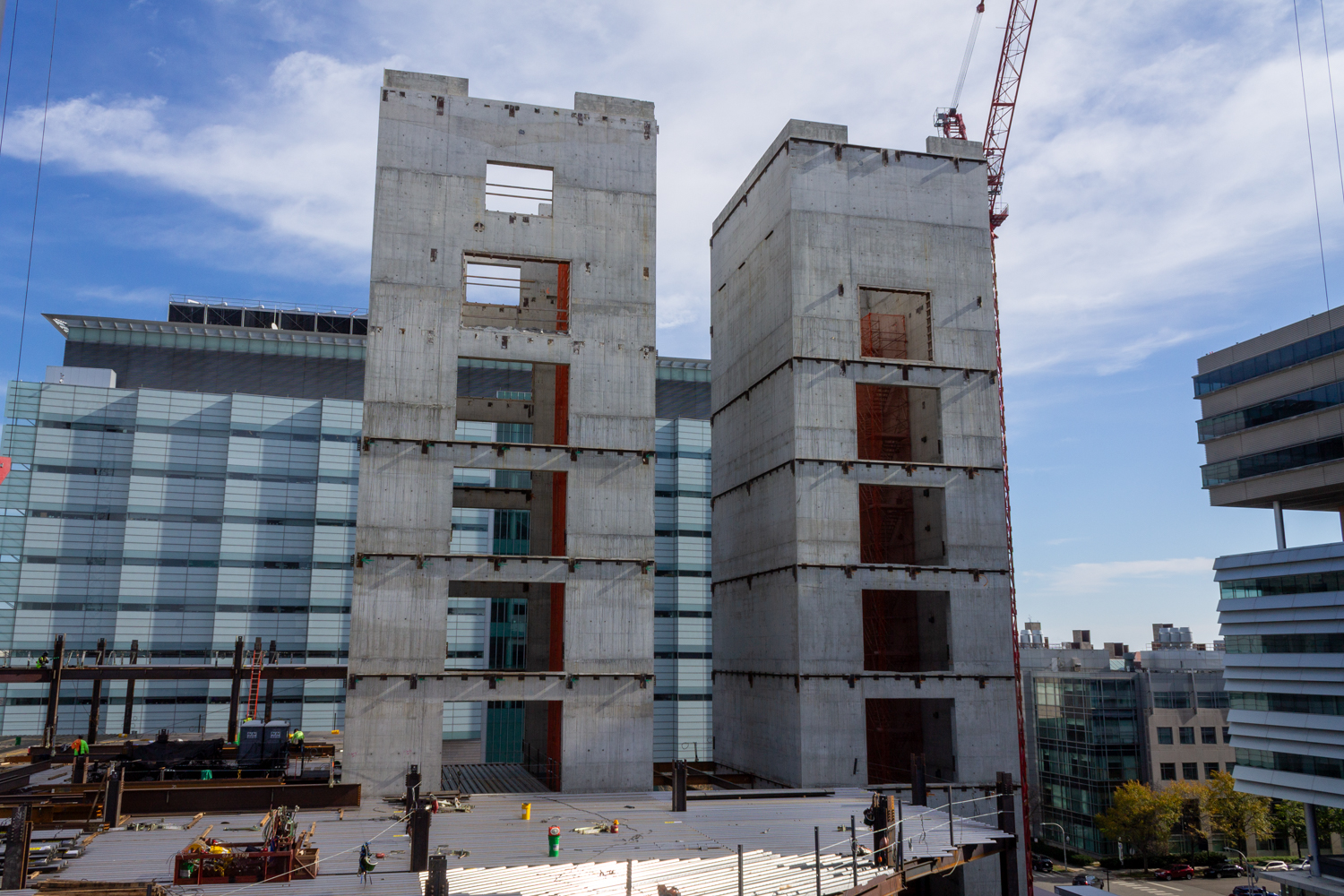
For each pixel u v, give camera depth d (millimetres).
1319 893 77312
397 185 48625
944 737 55188
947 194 57875
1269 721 84438
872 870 30219
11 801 34875
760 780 55656
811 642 51594
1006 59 104312
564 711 46438
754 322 60438
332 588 96688
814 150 56219
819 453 53531
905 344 60938
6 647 88500
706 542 104438
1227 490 91500
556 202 50562
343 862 29734
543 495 58438
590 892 26984
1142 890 84500
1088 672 112188
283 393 104375
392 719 44688
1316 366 82312
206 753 41906
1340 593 78188
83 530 92188
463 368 106062
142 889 24766
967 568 54219
